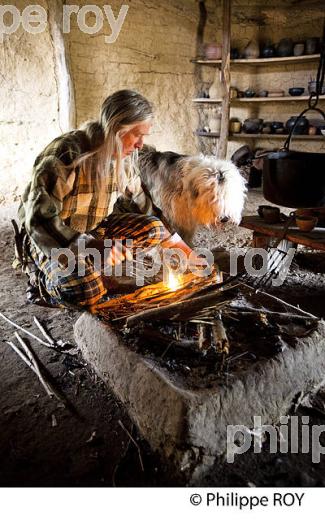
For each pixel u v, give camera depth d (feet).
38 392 6.10
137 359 5.48
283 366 5.55
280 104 24.86
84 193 6.72
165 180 9.50
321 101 23.20
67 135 6.49
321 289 9.70
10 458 4.99
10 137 18.31
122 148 6.40
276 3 23.38
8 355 6.97
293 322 6.35
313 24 23.08
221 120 23.07
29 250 7.45
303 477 4.80
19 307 8.61
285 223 10.77
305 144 24.40
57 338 7.43
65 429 5.43
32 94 18.35
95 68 20.18
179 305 5.98
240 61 23.49
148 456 5.04
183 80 23.58
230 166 9.18
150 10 21.20
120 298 7.09
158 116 23.04
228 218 9.33
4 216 16.51
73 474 4.81
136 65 21.48
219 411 4.85
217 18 23.81
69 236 6.03
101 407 5.80
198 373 5.19
